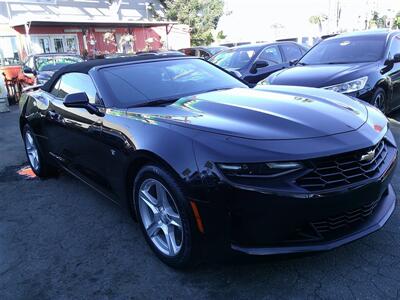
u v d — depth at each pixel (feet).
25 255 10.23
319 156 7.52
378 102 19.13
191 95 11.29
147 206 9.52
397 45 21.71
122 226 11.49
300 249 7.70
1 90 33.99
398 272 8.46
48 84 14.90
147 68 12.42
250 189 7.33
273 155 7.44
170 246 8.93
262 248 7.72
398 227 10.24
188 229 8.06
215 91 11.68
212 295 8.20
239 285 8.42
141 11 96.53
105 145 10.50
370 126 8.95
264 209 7.38
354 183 7.80
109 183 10.94
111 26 78.48
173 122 8.91
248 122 8.57
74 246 10.53
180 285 8.59
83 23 69.05
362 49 21.07
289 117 8.77
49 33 71.20
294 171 7.46
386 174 8.57
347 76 18.22
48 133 14.24
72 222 11.93
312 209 7.46
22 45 67.87
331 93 11.29
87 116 11.37
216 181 7.51
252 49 29.45
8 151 20.90
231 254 7.82
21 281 9.14
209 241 7.89
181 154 8.02
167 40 91.76
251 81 27.66
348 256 9.12
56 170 15.99
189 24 107.34
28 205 13.39
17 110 35.42
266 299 7.95
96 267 9.50
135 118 9.77
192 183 7.74
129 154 9.35
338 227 8.13
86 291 8.64
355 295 7.87
